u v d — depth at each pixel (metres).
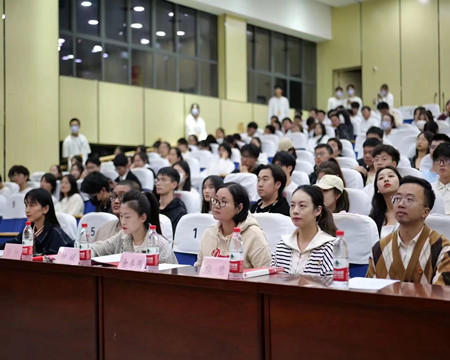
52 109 12.36
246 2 16.89
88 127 13.77
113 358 2.84
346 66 19.19
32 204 4.56
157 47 15.53
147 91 14.96
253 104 17.36
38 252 4.53
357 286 2.30
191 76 16.27
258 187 4.78
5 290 3.29
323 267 3.15
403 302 2.03
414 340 2.03
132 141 14.62
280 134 13.55
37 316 3.14
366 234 3.73
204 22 16.61
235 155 10.34
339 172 5.12
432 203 2.94
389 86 18.45
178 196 6.03
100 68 14.34
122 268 2.87
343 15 19.27
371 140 6.21
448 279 2.71
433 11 17.80
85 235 3.29
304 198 3.26
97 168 9.52
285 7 17.98
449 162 4.76
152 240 2.94
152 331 2.70
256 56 17.94
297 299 2.29
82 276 2.97
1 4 11.93
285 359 2.32
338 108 14.78
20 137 11.97
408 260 2.91
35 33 12.17
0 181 9.27
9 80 11.95
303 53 19.39
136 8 15.12
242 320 2.43
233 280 2.43
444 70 17.61
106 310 2.87
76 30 13.94
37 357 3.14
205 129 15.73
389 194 4.16
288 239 3.37
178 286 2.62
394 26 18.39
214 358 2.50
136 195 3.76
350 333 2.16
